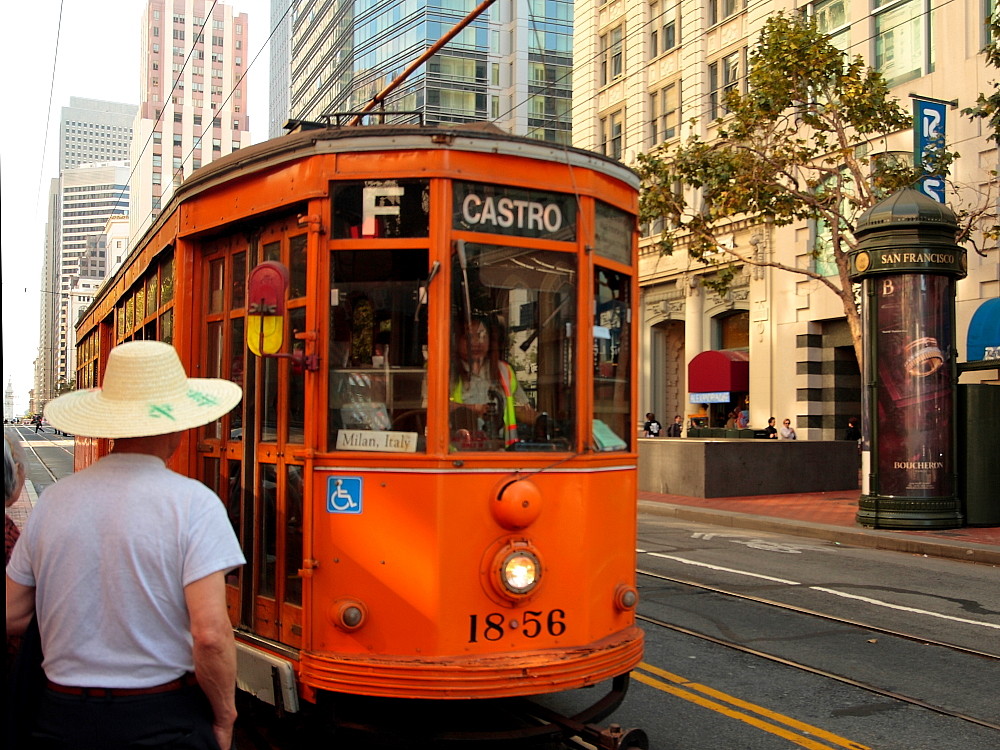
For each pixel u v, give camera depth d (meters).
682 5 31.06
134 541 2.73
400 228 4.55
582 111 36.09
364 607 4.43
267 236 5.13
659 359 33.59
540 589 4.52
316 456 4.56
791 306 26.75
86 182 166.88
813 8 26.11
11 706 2.79
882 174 18.48
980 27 21.53
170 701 2.75
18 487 3.50
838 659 7.10
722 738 5.44
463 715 5.20
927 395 14.53
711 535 14.65
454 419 4.46
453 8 58.88
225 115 126.62
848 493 20.77
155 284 7.07
